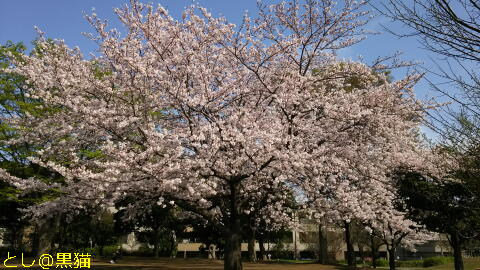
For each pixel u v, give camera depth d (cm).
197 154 941
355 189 1080
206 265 1728
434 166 1255
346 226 1858
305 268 1603
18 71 896
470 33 369
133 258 2273
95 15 896
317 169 940
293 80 996
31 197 1579
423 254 4128
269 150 843
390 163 1336
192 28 955
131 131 941
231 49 1000
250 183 1107
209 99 924
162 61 920
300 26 1109
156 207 2273
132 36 913
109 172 802
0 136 1523
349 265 1833
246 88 998
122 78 938
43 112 1199
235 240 998
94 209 1370
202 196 941
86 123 890
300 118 1048
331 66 1226
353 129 1045
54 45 991
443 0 362
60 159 1019
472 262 2195
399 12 401
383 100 1058
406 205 1435
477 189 634
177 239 3641
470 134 533
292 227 1478
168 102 913
